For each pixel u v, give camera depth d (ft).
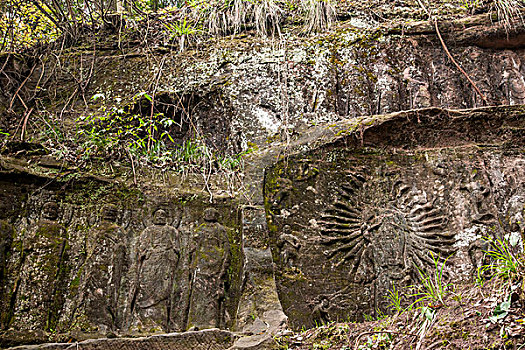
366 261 15.07
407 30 19.86
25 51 19.86
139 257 13.94
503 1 20.02
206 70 19.16
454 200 15.72
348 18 20.57
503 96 19.17
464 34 19.84
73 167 14.70
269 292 13.84
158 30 20.54
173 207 14.92
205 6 20.65
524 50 20.12
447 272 14.75
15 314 12.32
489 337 10.67
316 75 18.86
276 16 19.75
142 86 18.90
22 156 14.75
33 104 18.28
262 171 16.02
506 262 11.95
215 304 13.96
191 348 12.36
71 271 13.32
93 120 16.93
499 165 16.14
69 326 12.66
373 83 18.92
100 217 14.20
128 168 15.37
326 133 16.66
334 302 14.44
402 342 11.83
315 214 15.52
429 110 16.57
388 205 15.78
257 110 18.11
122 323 13.21
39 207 13.75
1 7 19.45
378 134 16.61
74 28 20.25
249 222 14.97
